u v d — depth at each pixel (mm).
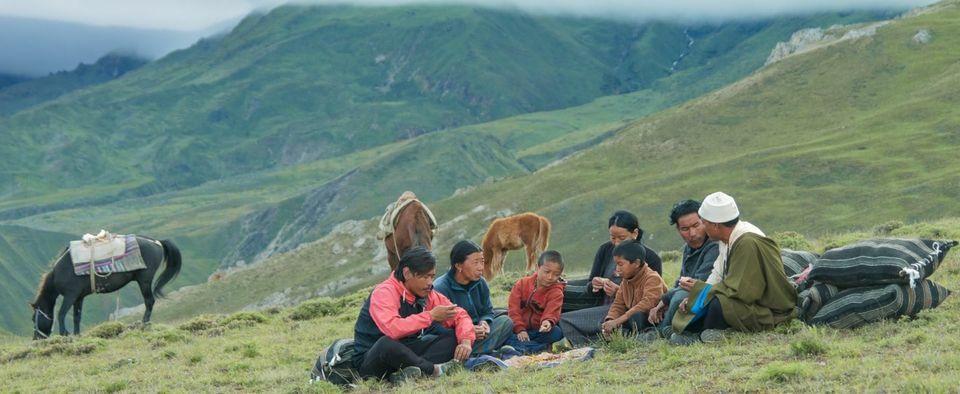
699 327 10680
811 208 105688
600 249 12578
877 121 132125
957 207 91625
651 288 11180
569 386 9062
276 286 132375
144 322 19891
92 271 20312
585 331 11633
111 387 12508
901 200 97938
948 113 127375
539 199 144375
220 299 128625
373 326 10617
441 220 150875
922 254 10281
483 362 10547
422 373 10422
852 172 112875
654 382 8930
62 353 16922
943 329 9586
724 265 10672
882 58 160375
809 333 9805
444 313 10391
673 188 124188
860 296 10195
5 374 15109
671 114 167625
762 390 8172
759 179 118500
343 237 145000
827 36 192750
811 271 10609
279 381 11969
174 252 21391
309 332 16906
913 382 7625
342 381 10805
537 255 25719
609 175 147500
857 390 7703
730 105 160500
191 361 14562
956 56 153875
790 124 148500
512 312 11719
